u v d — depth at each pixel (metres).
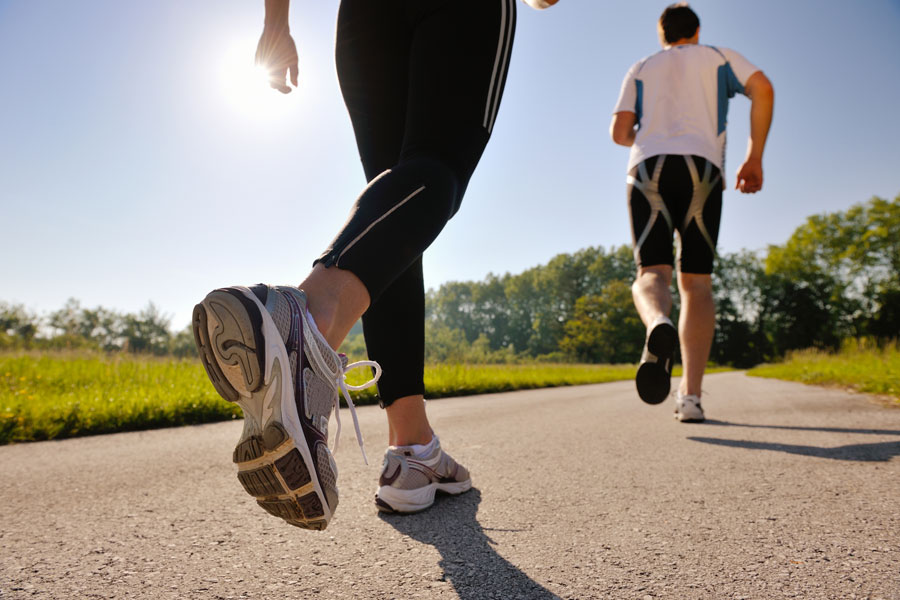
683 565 0.93
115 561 1.00
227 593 0.84
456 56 1.09
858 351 9.70
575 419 3.24
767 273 58.66
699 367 2.87
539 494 1.45
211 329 0.70
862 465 1.70
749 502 1.32
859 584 0.84
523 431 2.72
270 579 0.90
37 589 0.86
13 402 3.57
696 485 1.50
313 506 0.78
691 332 2.84
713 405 3.84
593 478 1.63
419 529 1.17
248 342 0.69
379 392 1.35
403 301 1.33
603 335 64.94
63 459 2.21
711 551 1.00
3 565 0.98
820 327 54.22
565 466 1.81
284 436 0.72
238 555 1.03
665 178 2.65
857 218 51.09
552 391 7.97
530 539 1.09
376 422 3.43
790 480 1.53
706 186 2.65
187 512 1.36
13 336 12.04
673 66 2.78
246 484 0.77
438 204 0.92
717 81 2.73
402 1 1.22
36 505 1.43
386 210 0.87
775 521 1.17
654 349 2.19
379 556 1.01
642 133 2.78
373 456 2.13
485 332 93.06
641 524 1.17
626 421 3.05
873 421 2.73
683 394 2.91
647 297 2.45
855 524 1.14
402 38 1.27
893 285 48.53
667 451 2.04
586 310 67.81
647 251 2.66
